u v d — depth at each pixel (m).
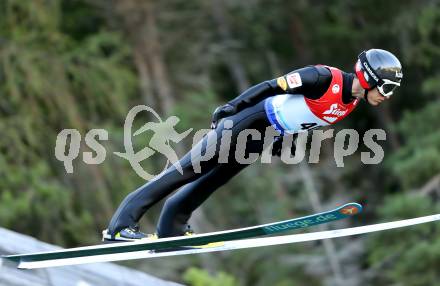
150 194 21.83
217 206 58.50
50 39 58.44
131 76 59.38
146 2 59.94
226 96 70.69
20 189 52.62
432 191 62.62
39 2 57.84
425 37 67.31
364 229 22.58
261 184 59.34
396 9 68.56
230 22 64.50
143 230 54.69
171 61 61.84
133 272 30.17
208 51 63.25
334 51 70.69
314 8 69.19
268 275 57.00
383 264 58.94
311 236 22.59
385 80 20.44
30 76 55.47
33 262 22.22
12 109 56.38
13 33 57.81
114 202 54.25
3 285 24.02
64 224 52.81
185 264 55.09
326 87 20.53
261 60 67.50
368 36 69.56
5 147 54.88
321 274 57.12
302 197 60.56
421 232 57.91
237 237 22.00
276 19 66.94
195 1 62.84
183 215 22.66
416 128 66.56
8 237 26.56
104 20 64.31
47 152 55.44
